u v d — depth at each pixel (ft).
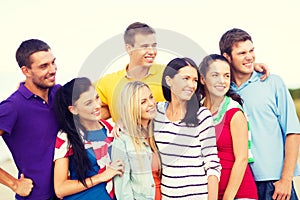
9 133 7.47
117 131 7.05
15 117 7.48
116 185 7.03
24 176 7.64
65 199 7.20
